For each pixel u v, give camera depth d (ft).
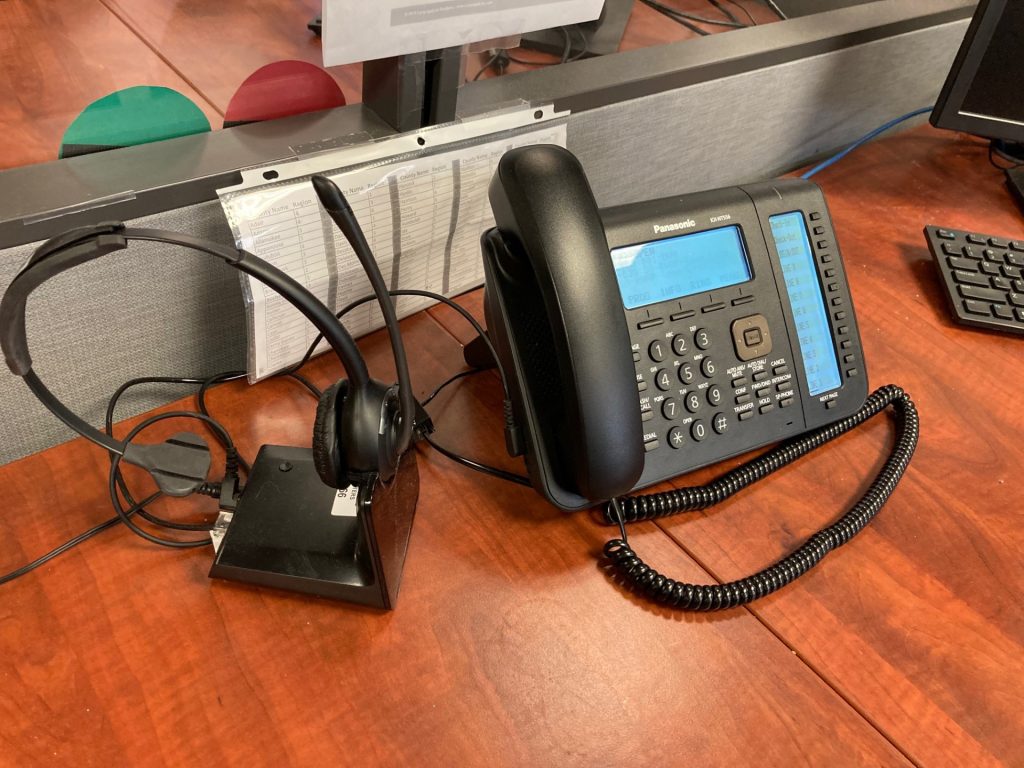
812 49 2.46
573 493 1.59
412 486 1.59
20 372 1.19
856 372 1.89
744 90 2.38
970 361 2.17
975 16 2.36
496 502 1.68
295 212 1.60
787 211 1.84
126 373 1.69
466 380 1.93
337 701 1.34
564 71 2.05
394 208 1.75
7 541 1.50
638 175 2.35
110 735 1.26
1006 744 1.40
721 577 1.59
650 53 2.19
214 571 1.45
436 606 1.49
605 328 1.41
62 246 1.01
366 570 1.42
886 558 1.68
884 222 2.64
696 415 1.69
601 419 1.43
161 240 1.03
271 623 1.43
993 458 1.92
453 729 1.33
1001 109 2.53
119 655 1.36
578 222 1.42
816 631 1.54
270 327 1.72
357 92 1.87
